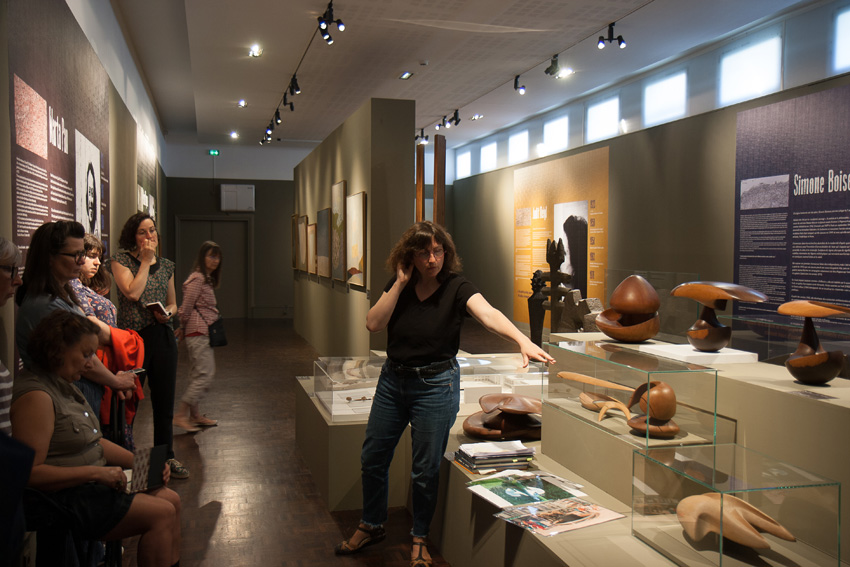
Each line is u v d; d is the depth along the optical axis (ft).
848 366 7.60
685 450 7.36
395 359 9.72
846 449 6.55
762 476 6.59
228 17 22.40
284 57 27.14
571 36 24.23
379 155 22.30
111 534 7.56
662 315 12.61
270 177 51.72
